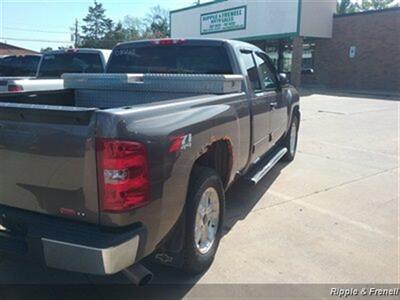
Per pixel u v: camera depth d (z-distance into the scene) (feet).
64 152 8.32
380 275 11.76
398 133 34.91
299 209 16.74
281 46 93.97
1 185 9.48
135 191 8.32
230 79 13.58
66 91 14.99
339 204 17.42
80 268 8.39
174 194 9.51
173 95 13.99
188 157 10.00
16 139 8.81
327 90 83.82
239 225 15.02
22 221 9.28
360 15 82.74
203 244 11.84
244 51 16.70
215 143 12.34
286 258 12.62
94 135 7.98
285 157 24.36
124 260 8.43
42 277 11.34
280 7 83.82
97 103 15.19
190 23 109.60
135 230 8.57
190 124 10.12
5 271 11.60
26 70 41.86
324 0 84.74
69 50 31.32
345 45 86.43
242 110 13.99
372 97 69.00
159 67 16.93
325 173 22.25
